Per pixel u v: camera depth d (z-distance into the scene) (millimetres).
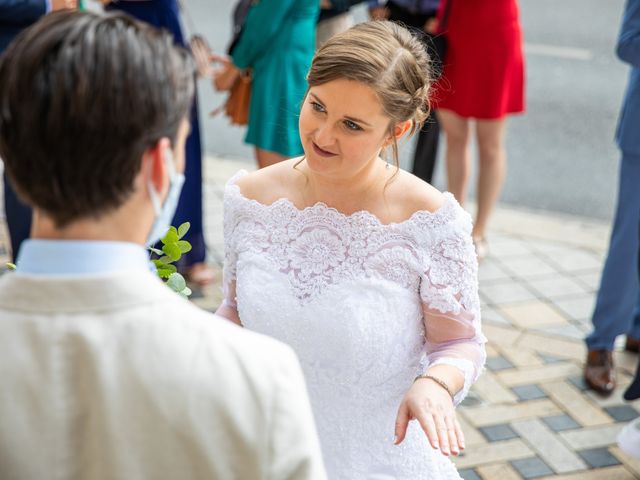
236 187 1695
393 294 1579
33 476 896
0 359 906
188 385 902
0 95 915
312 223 1612
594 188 5547
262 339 964
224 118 6594
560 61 7930
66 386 904
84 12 949
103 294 921
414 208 1596
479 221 4301
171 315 935
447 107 4094
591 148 6191
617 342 3643
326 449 1636
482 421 3066
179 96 955
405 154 5445
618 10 9430
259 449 908
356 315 1562
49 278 922
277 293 1605
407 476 1648
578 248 4504
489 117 4004
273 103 3500
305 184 1644
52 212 930
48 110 887
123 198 934
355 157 1482
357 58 1405
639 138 3025
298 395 940
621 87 7383
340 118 1443
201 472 906
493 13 3850
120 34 920
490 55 3896
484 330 3674
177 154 998
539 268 4258
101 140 897
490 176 4207
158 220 1008
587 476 2809
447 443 1410
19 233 3203
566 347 3566
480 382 3307
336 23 3959
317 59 1451
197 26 8570
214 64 6973
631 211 3090
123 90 899
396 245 1588
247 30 3430
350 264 1588
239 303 1666
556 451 2922
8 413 896
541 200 5336
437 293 1587
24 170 915
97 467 906
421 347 1677
